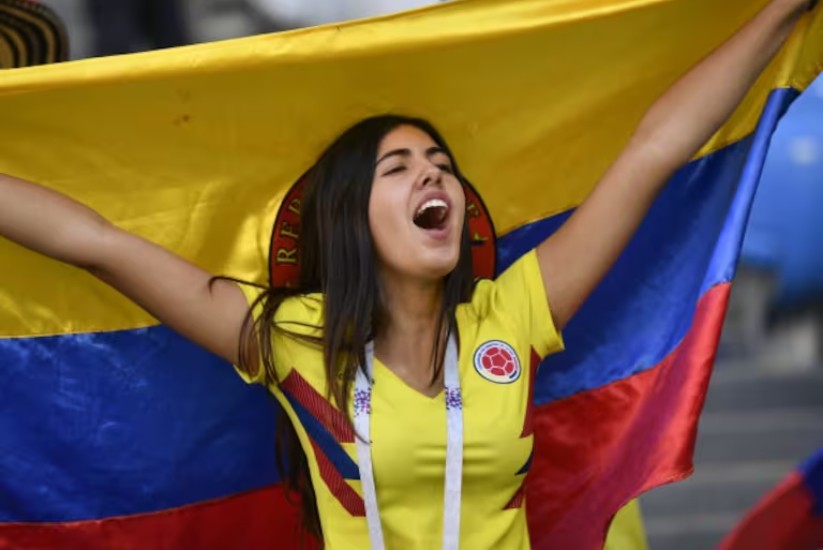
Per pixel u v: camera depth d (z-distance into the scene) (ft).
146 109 37.42
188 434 40.19
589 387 40.01
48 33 44.19
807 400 115.03
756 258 120.26
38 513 39.88
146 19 120.26
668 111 36.32
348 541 35.01
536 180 40.09
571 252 36.37
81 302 39.14
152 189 38.68
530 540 40.42
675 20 37.47
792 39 36.68
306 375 35.60
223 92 37.60
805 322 125.18
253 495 40.86
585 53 38.17
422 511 34.63
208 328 36.09
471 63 38.24
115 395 39.73
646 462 36.65
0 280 38.65
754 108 37.96
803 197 116.16
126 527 40.37
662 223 39.11
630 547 41.55
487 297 36.76
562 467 40.24
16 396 39.40
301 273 37.70
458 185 35.86
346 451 34.73
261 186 39.14
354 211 35.91
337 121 38.88
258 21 126.62
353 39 34.91
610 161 39.65
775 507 48.60
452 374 35.06
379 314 35.88
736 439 106.63
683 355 36.50
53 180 38.06
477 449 34.32
